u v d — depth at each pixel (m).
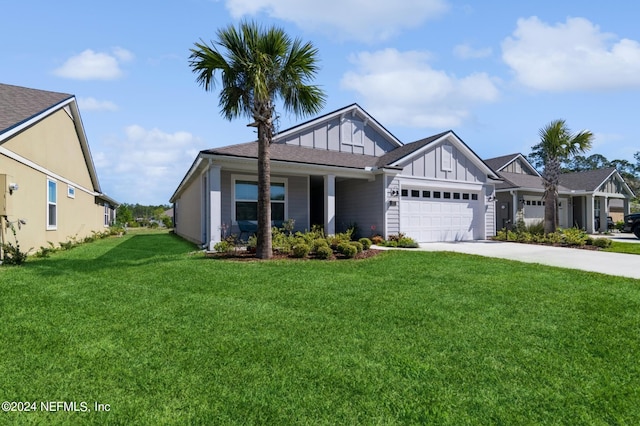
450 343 3.47
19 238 8.89
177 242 14.30
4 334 3.48
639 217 17.50
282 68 8.30
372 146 15.39
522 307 4.63
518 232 15.73
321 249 8.46
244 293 5.15
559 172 15.94
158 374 2.79
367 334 3.66
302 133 13.73
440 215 14.63
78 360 2.99
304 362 3.02
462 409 2.42
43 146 10.71
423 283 5.88
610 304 4.81
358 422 2.26
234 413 2.32
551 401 2.54
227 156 9.98
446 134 14.37
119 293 5.05
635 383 2.80
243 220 12.11
